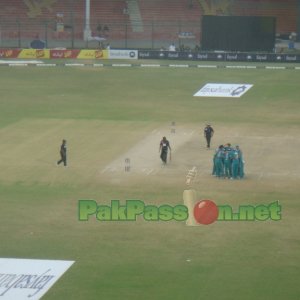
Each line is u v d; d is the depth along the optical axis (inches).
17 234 1685.5
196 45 4867.1
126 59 4648.1
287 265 1518.2
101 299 1350.9
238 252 1584.6
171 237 1670.8
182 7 5502.0
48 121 2930.6
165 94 3619.6
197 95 3612.2
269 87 3809.1
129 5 5502.0
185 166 2278.5
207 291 1389.0
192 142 2603.3
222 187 2052.2
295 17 5482.3
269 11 5487.2
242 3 5516.7
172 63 4507.9
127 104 3353.8
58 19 5369.1
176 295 1369.3
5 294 1369.3
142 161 2330.2
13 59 4566.9
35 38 5211.6
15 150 2454.5
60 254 1565.0
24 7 5398.6
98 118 3016.7
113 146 2527.1
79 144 2549.2
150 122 2950.3
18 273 1462.8
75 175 2169.0
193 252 1584.6
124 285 1414.9
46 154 2405.3
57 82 3890.3
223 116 3112.7
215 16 4630.9
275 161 2356.1
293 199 1958.7
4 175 2167.8
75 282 1425.9
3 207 1879.9
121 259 1542.8
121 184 2081.7
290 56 4549.7
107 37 5300.2
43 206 1889.8
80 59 4626.0
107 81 3941.9
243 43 4630.9
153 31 5172.2
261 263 1528.1
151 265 1512.1
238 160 2137.1
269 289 1401.3
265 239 1663.4
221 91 3708.2
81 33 5319.9
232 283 1425.9
